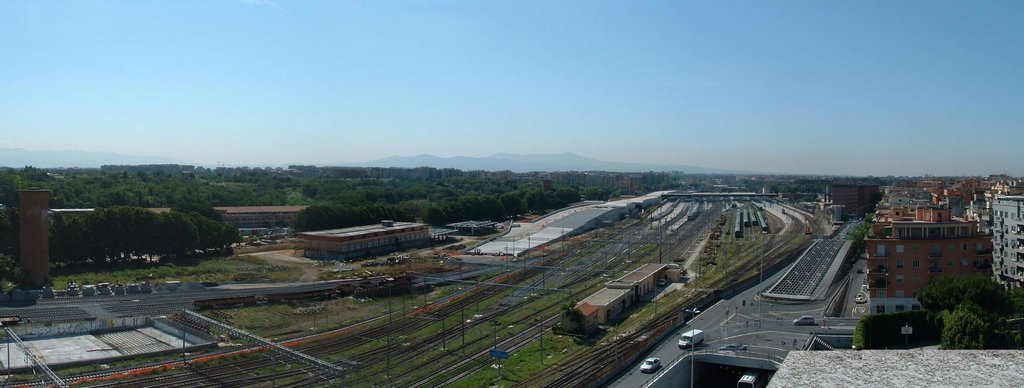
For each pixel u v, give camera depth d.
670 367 95.88
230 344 117.81
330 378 96.25
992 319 104.88
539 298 160.25
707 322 128.50
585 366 103.19
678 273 184.50
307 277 183.50
